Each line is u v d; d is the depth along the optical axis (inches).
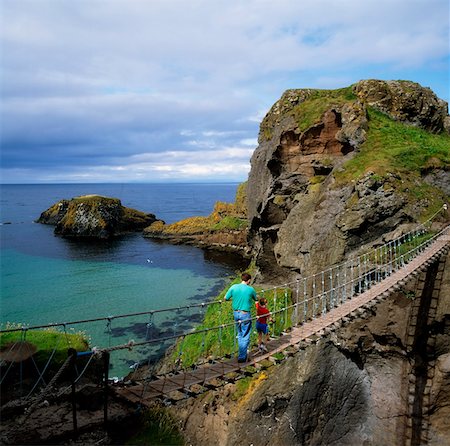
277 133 1239.5
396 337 709.3
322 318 533.0
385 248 750.5
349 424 737.6
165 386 368.2
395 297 716.7
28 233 3393.2
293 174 1152.8
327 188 967.0
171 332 1267.2
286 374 743.1
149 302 1588.3
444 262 701.9
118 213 3417.8
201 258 2412.6
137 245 2851.9
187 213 6112.2
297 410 719.1
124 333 1261.1
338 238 872.3
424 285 705.6
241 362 421.1
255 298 437.7
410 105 1241.4
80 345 578.2
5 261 2305.6
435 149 1017.5
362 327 726.5
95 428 343.3
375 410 722.8
